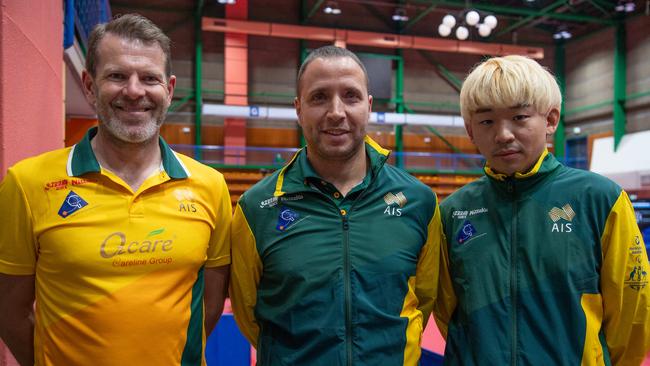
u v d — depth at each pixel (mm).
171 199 1473
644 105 12406
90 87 1493
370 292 1520
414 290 1622
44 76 2188
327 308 1490
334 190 1588
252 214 1627
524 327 1507
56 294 1349
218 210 1594
